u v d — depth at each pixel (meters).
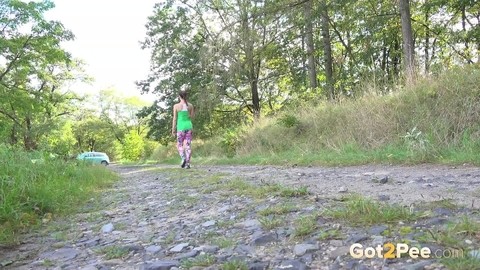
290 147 13.16
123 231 3.49
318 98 15.79
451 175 5.05
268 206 3.66
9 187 4.60
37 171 6.42
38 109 27.78
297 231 2.58
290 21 17.38
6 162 5.91
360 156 8.36
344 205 3.27
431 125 7.93
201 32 27.55
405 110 9.31
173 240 2.93
